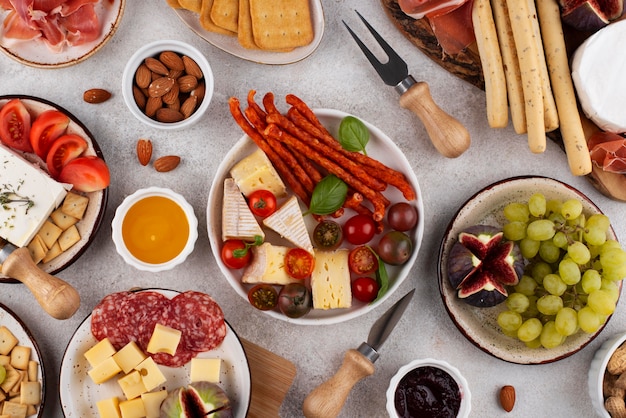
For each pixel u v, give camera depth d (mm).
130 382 807
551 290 807
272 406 847
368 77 877
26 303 868
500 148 879
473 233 813
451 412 811
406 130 877
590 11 802
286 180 841
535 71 781
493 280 810
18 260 793
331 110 832
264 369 850
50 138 841
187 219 835
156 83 840
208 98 843
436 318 871
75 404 822
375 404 868
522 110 804
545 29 810
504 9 799
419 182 879
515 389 873
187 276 870
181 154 875
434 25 822
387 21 876
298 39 836
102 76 877
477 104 877
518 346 843
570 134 804
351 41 877
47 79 877
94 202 840
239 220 819
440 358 870
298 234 816
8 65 876
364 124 816
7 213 815
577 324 812
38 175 820
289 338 868
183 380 839
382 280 806
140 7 880
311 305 832
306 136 810
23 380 830
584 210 844
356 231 821
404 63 824
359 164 820
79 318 868
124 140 874
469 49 839
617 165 830
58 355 867
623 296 876
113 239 823
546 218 841
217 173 823
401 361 870
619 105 810
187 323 803
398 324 871
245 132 823
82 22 831
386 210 848
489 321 850
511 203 848
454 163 879
